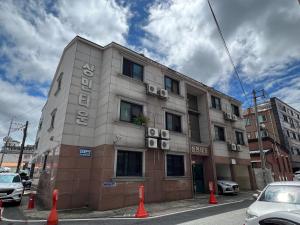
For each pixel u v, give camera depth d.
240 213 9.34
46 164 14.19
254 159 27.09
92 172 12.10
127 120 13.47
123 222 8.10
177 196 14.36
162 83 16.55
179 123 17.02
